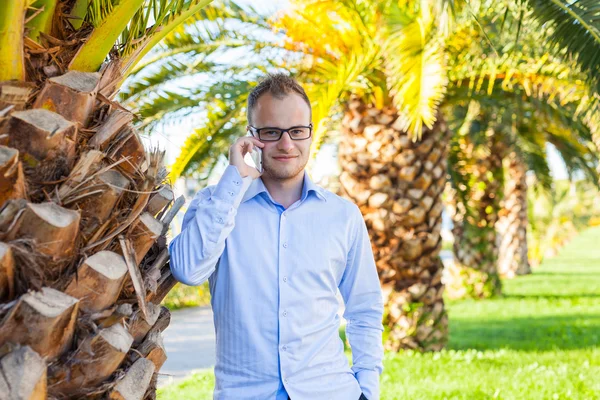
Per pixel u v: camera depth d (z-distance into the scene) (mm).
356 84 7473
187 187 7738
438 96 5316
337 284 2492
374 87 7605
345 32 6320
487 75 7938
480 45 6820
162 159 2121
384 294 8180
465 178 11273
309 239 2367
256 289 2295
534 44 6434
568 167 13422
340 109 8617
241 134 7281
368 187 8000
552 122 9477
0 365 1624
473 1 4254
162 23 2432
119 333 1854
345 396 2357
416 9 5172
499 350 8547
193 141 6676
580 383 6457
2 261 1643
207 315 12055
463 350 8625
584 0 4094
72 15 2080
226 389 2283
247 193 2371
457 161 11141
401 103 5543
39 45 1955
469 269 13883
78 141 1899
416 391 6285
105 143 1933
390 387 6445
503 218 19062
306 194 2410
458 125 10734
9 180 1712
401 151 7902
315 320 2330
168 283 2217
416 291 8102
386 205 7973
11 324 1648
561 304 13125
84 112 1922
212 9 6289
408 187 7941
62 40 2066
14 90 1810
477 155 12859
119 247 1935
